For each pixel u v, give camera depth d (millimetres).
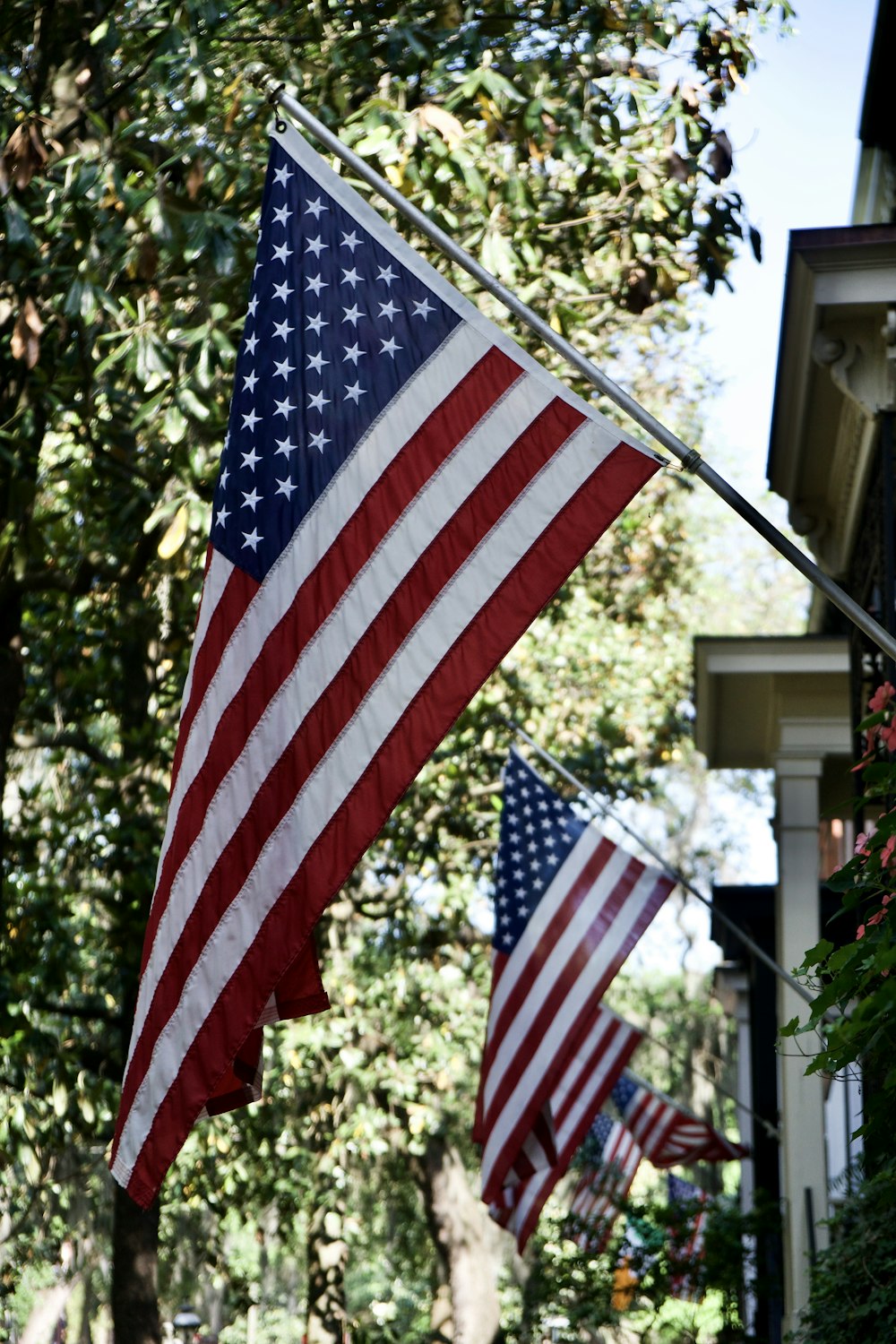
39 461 17969
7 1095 20547
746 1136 31156
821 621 21375
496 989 15391
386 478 7699
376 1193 45938
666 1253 26484
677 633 35438
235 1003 7547
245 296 14141
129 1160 7617
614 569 32344
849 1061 7070
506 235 15500
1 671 16359
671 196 15289
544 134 14461
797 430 14820
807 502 16359
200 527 13695
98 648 22344
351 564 7680
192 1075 7562
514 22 14117
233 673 7766
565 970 15250
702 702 21516
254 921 7562
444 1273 38719
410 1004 27844
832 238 12414
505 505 7516
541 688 28484
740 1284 25219
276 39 13828
